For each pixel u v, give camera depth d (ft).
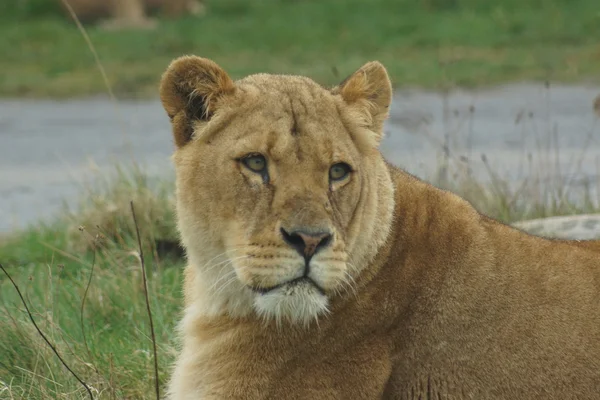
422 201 27.02
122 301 39.09
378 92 27.30
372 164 26.25
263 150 24.88
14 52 124.26
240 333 26.09
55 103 106.73
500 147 78.38
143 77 113.91
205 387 26.35
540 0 133.80
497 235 27.07
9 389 30.40
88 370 32.99
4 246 51.34
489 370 26.04
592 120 88.89
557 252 26.91
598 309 26.20
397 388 26.35
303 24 133.28
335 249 24.58
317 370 25.82
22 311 35.63
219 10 143.84
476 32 125.18
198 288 27.09
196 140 25.72
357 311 25.82
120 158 78.95
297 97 25.66
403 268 26.25
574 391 25.88
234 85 25.80
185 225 25.88
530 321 26.09
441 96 102.53
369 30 129.29
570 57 115.14
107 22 141.90
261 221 24.71
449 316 26.17
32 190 69.87
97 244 44.14
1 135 91.30
